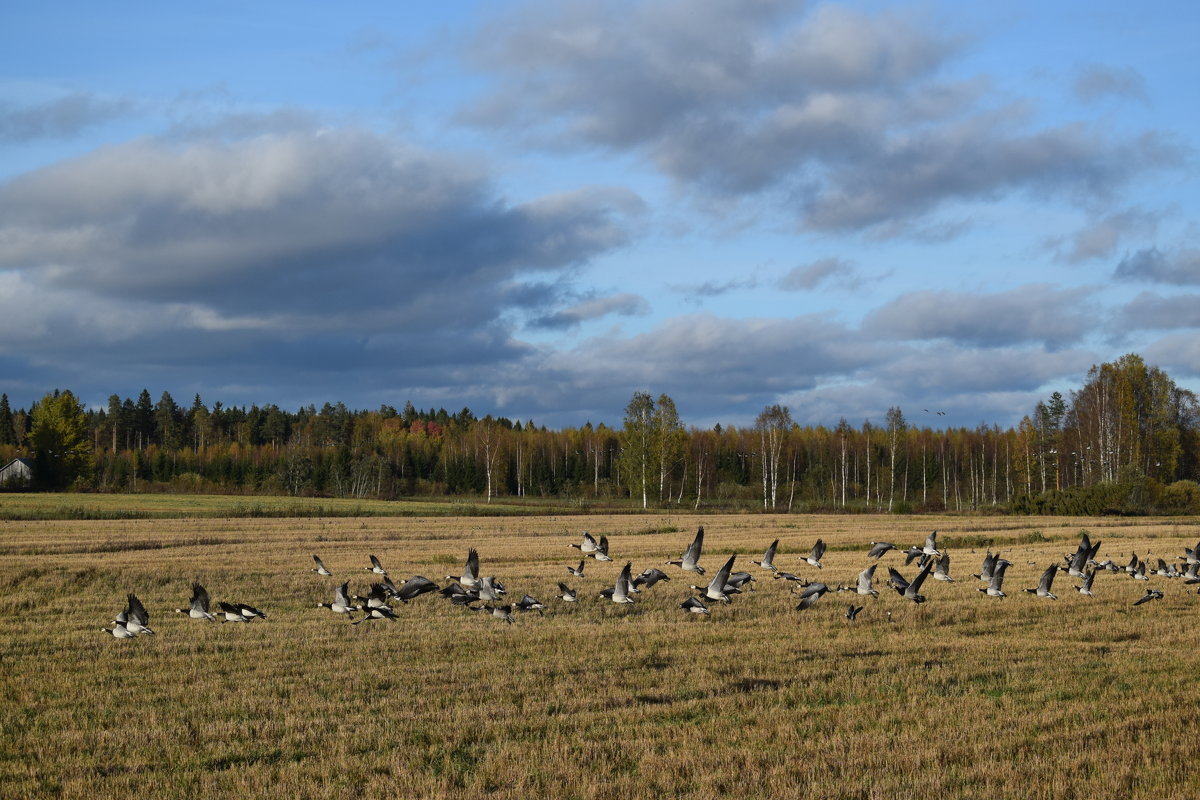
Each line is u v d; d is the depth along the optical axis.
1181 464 122.19
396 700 18.11
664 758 14.48
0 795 13.30
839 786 13.30
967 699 18.19
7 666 21.45
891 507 107.38
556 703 17.91
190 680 20.14
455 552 50.19
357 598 27.80
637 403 108.88
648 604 31.25
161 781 13.74
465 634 25.28
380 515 84.75
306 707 17.73
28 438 133.00
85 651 23.06
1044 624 27.30
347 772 14.09
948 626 27.00
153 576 38.69
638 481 107.69
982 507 109.38
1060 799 12.75
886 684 19.52
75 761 14.70
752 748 15.02
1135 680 19.73
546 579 37.72
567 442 175.88
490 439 158.75
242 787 13.39
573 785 13.35
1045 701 18.14
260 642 24.11
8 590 35.25
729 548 52.50
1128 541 58.47
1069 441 117.62
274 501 109.00
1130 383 108.00
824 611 29.69
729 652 22.78
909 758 14.45
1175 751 14.73
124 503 100.56
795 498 131.88
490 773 13.84
